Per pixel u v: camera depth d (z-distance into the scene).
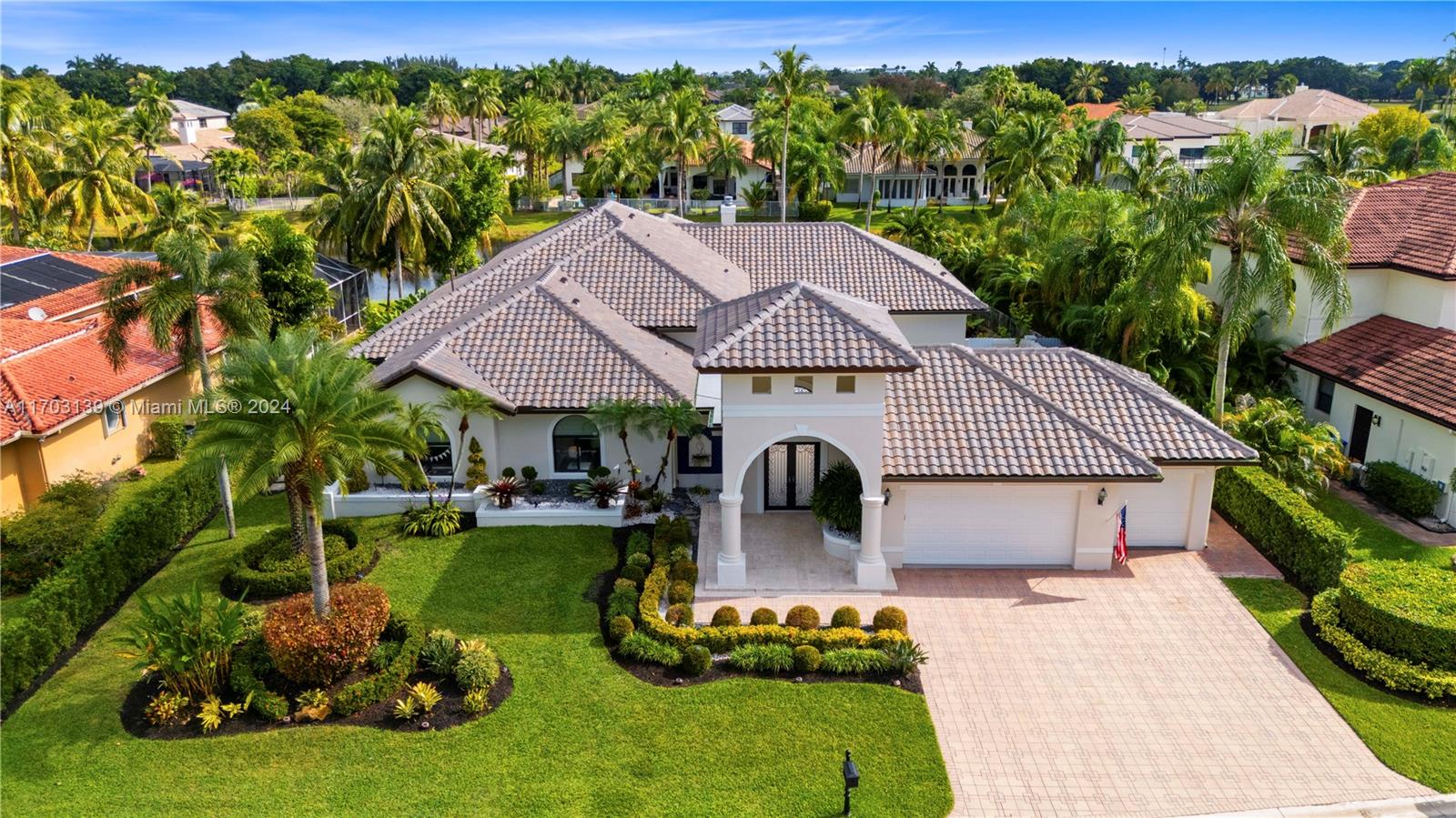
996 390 25.94
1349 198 36.22
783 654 20.34
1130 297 31.66
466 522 28.06
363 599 20.56
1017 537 25.17
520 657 21.06
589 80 157.50
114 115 93.50
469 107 114.00
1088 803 16.73
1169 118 108.50
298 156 98.81
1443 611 20.25
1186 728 18.75
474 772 17.34
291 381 19.05
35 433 27.64
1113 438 24.84
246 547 25.69
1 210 65.25
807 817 16.25
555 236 40.53
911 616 22.86
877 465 23.33
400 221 52.00
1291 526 24.56
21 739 18.34
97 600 22.88
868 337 22.89
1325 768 17.56
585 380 29.27
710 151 88.81
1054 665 20.84
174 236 24.84
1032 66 182.00
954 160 88.69
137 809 16.47
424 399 28.33
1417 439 28.78
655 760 17.66
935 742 18.22
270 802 16.62
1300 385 34.81
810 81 80.19
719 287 37.22
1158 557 25.84
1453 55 105.25
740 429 23.22
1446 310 31.00
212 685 19.42
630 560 24.81
